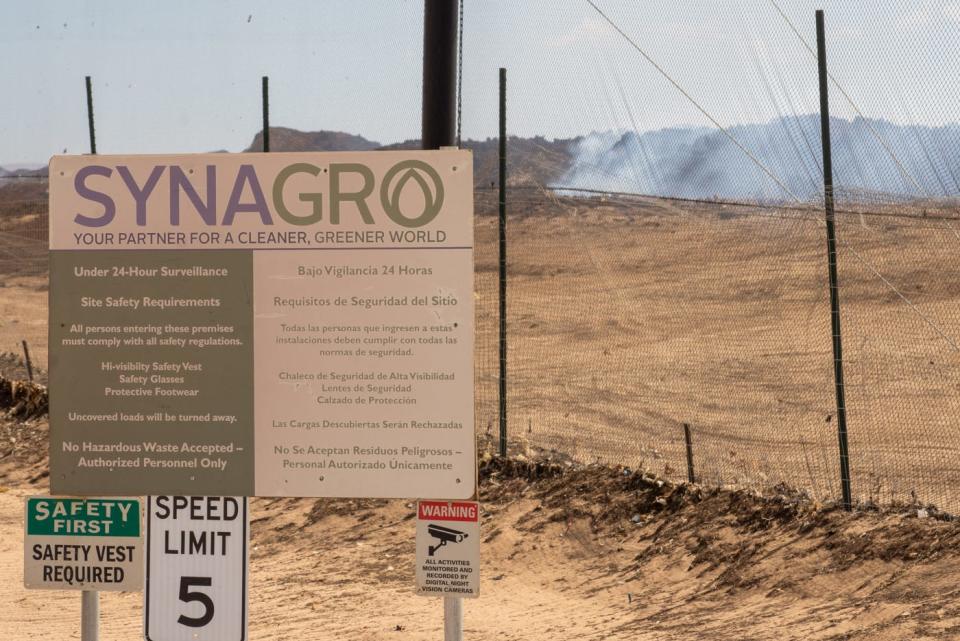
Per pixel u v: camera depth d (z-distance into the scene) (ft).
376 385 63.31
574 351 262.88
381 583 128.77
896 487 133.80
